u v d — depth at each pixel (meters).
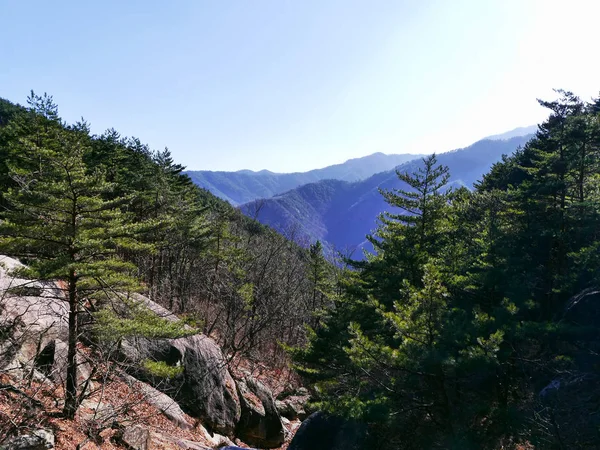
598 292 11.22
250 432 20.77
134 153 33.97
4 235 10.34
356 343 10.71
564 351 11.19
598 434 7.89
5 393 10.09
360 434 13.15
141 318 11.84
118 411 11.60
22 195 10.01
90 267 10.35
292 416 26.86
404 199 18.03
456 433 9.39
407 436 10.73
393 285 16.53
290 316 33.50
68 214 10.95
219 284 30.78
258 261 34.62
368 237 20.83
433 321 10.35
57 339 13.45
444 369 9.78
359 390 13.02
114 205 11.94
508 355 9.87
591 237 15.28
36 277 10.13
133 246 11.76
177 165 33.72
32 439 8.54
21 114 29.64
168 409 16.06
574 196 17.19
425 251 16.19
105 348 12.10
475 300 13.25
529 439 8.36
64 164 10.05
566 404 8.89
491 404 9.80
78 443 10.06
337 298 22.94
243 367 28.53
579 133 15.06
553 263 15.16
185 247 30.20
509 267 12.32
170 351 18.19
